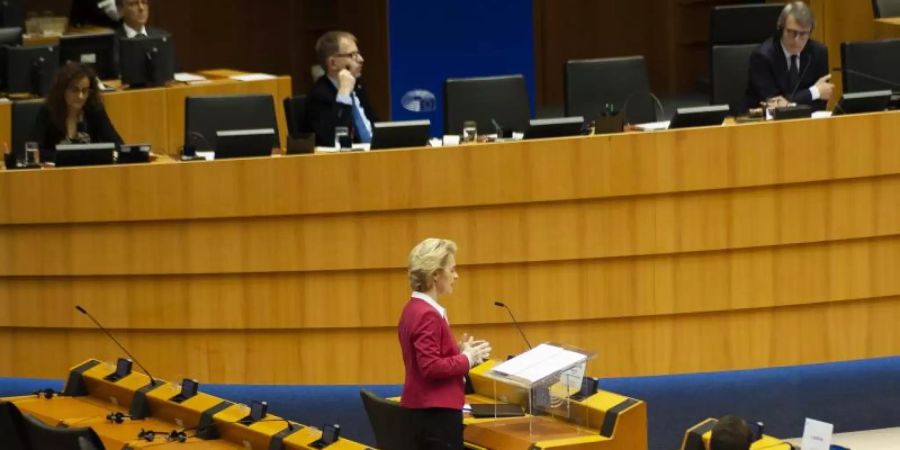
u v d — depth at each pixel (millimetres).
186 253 16578
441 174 16109
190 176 16375
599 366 16594
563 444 12945
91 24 25062
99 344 17078
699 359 16656
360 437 16859
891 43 20750
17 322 17234
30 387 18516
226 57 30906
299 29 31156
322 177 16219
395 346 16625
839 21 24109
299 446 12758
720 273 16469
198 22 30594
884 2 23438
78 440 12133
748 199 16328
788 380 17906
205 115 19406
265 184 16281
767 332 16703
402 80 28578
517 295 16438
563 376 13648
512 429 13453
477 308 16469
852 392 17562
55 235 16844
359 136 19328
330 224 16344
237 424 13320
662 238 16297
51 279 17031
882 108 16953
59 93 18328
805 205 16438
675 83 30109
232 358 16844
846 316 16812
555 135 16359
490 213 16219
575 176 16109
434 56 28500
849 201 16516
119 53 21641
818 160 16312
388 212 16266
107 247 16734
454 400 13070
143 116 21203
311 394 17875
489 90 19938
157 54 21438
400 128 16406
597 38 30281
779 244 16453
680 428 16734
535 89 29875
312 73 29438
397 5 28375
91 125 18656
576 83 20484
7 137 20438
